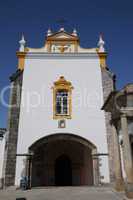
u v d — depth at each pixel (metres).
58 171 25.78
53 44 24.72
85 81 23.08
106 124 21.64
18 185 19.64
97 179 20.11
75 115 21.92
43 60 23.66
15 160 20.38
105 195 14.39
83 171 25.55
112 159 20.53
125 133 14.04
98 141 21.19
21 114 21.67
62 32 25.23
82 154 26.08
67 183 25.31
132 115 14.36
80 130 21.50
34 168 24.22
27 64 23.45
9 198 14.03
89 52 24.16
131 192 12.66
